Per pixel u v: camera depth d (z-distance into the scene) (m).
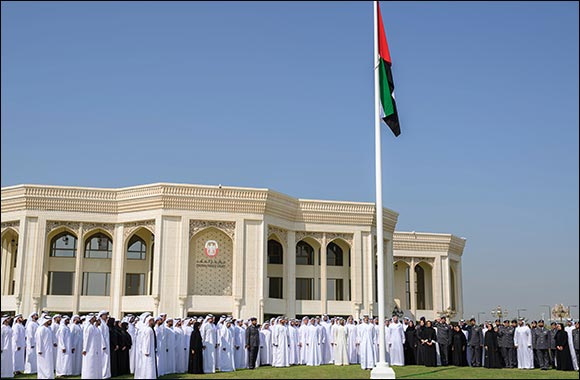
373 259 47.31
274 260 46.88
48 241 43.09
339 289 48.91
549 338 27.83
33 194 42.19
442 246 61.84
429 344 28.66
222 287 42.66
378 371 21.80
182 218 41.78
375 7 24.83
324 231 46.47
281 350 29.75
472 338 29.27
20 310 41.16
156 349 24.34
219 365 26.92
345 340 30.58
